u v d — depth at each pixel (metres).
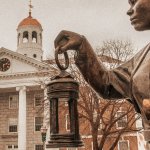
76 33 1.93
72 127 1.96
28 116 53.34
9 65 53.62
